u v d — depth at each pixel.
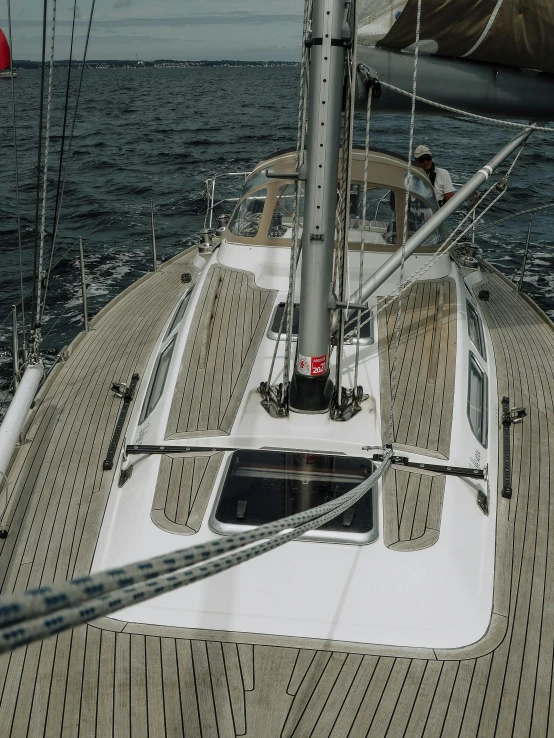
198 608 3.68
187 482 4.25
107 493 4.66
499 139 32.25
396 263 4.83
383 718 3.29
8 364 9.62
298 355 4.26
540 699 3.46
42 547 4.26
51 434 5.33
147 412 5.01
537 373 6.36
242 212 6.48
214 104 60.12
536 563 4.22
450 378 5.00
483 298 7.84
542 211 17.55
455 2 4.01
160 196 21.14
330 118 3.58
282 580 3.75
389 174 6.22
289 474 4.23
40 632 1.01
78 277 13.34
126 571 1.19
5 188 22.80
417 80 4.30
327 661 3.48
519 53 4.27
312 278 3.92
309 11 3.67
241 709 3.31
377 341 5.38
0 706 3.39
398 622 3.64
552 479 4.93
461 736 3.28
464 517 4.19
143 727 3.28
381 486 4.23
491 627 3.78
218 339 5.34
